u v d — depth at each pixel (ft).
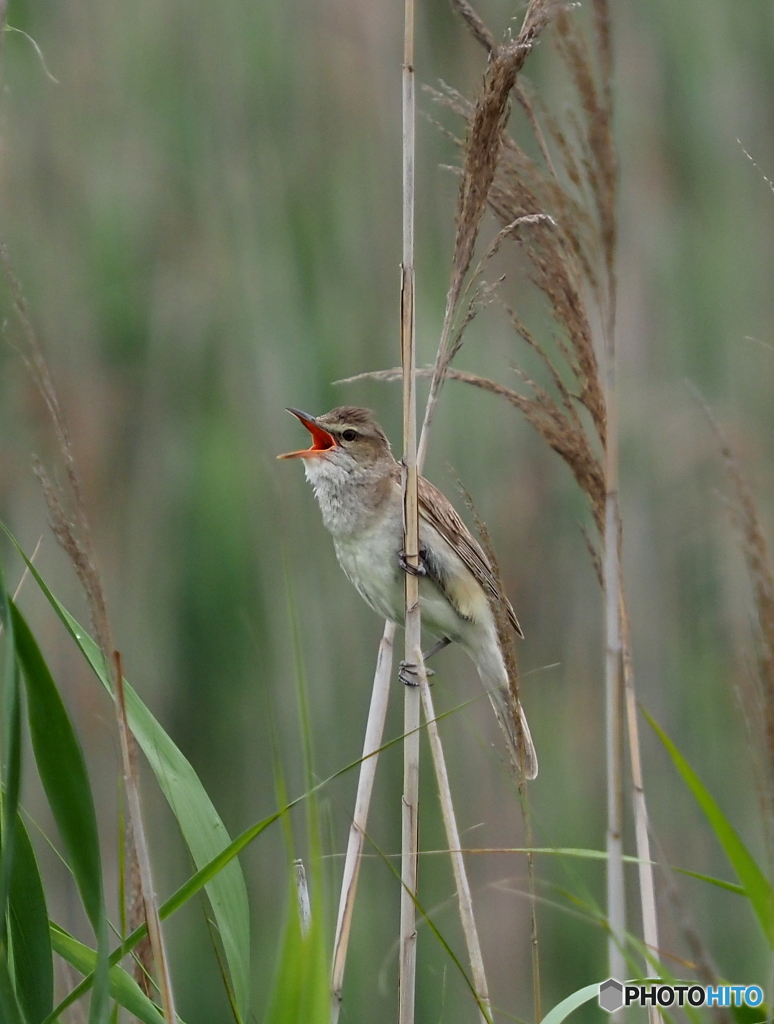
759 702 11.65
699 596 42.42
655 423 43.78
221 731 44.86
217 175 48.60
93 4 48.80
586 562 44.21
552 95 34.53
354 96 47.62
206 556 46.24
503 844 39.81
